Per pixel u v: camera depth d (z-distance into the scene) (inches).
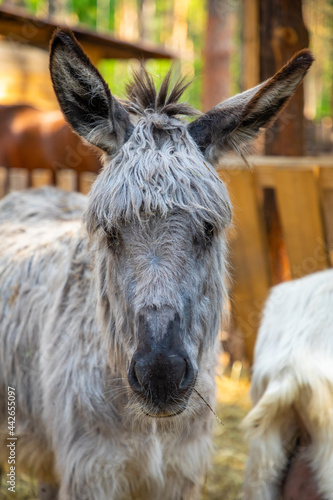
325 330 104.5
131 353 88.4
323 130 630.5
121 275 88.3
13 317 124.3
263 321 118.8
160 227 84.9
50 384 107.8
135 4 950.4
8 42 324.8
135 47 322.0
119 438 100.9
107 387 100.4
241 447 171.6
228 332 223.6
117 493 106.3
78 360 104.0
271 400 103.9
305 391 102.3
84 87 91.0
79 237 114.5
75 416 103.0
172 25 1027.3
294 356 103.9
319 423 100.6
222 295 99.3
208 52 546.6
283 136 217.9
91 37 297.7
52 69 89.4
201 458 108.8
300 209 181.6
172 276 83.5
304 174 178.4
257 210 188.4
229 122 94.4
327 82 914.1
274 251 208.1
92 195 91.7
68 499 103.7
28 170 265.7
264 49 218.8
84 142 99.2
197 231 86.9
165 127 92.3
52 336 110.1
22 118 268.4
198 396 100.9
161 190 84.7
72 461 102.9
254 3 218.5
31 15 267.9
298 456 106.8
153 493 108.3
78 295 109.2
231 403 200.5
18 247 135.7
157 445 101.1
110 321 96.3
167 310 82.5
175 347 82.5
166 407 83.1
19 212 153.3
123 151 90.7
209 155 95.7
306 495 102.0
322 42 869.2
